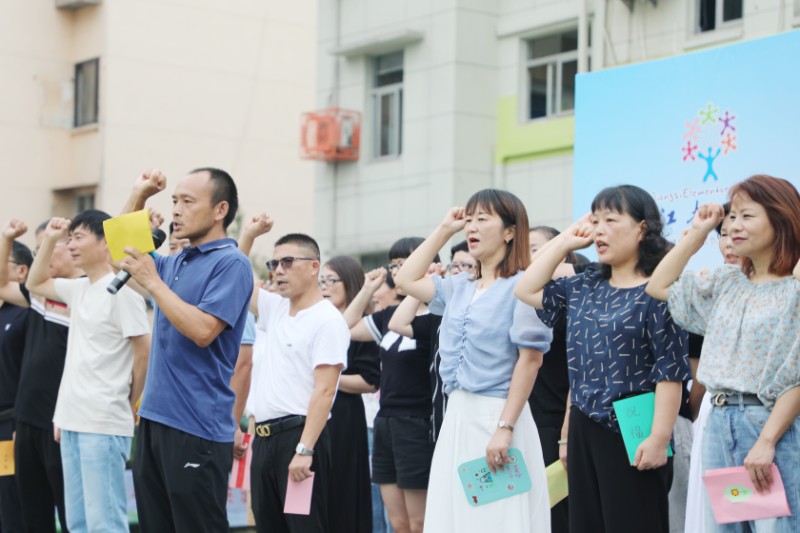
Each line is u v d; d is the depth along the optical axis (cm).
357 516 671
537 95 1670
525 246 555
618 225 505
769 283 456
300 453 595
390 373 698
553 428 618
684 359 489
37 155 2336
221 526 557
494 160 1711
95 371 659
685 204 711
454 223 571
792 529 443
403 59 1788
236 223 2305
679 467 609
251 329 705
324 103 1902
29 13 2330
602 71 761
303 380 615
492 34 1720
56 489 721
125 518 662
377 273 721
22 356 764
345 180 1872
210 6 2441
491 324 539
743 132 683
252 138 2500
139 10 2344
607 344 496
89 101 2353
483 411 536
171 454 545
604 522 498
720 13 1334
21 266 800
